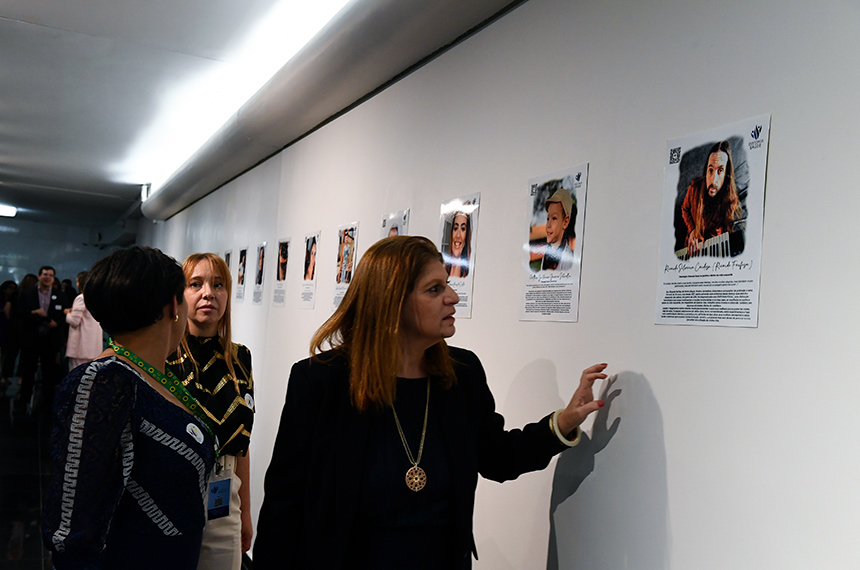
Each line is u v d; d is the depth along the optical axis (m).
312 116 4.48
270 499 1.88
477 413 1.98
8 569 4.09
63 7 4.16
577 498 2.09
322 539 1.80
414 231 3.27
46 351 10.14
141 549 1.61
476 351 2.66
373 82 3.76
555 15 2.43
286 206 5.25
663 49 1.94
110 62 5.09
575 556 2.07
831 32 1.50
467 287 2.78
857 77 1.43
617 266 2.02
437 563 1.83
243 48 4.63
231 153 5.94
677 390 1.78
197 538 1.73
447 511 1.87
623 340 1.97
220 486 2.57
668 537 1.75
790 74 1.58
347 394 1.87
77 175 10.01
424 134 3.28
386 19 3.09
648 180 1.94
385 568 1.78
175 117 6.51
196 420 1.76
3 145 8.23
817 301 1.47
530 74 2.53
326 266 4.33
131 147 7.90
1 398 10.42
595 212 2.13
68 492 1.45
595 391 2.06
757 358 1.58
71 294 13.49
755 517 1.55
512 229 2.53
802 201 1.52
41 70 5.36
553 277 2.28
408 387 1.92
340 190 4.23
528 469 2.00
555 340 2.25
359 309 1.89
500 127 2.68
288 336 4.89
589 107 2.21
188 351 2.57
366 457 1.83
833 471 1.40
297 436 1.87
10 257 18.19
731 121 1.71
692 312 1.76
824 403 1.43
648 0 2.02
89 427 1.48
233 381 2.64
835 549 1.38
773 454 1.52
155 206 9.70
